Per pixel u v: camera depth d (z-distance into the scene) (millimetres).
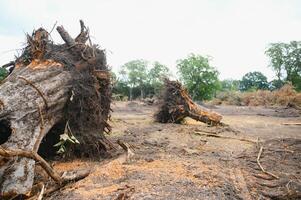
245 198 4121
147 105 21797
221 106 27109
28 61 5926
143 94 47062
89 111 5953
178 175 4684
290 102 24969
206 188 4203
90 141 5898
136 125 11109
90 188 4117
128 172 4746
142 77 46875
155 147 7070
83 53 6191
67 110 5688
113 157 5895
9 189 3596
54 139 5820
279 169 5625
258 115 18016
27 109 4730
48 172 4066
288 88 27641
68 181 4289
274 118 16156
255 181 4875
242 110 21969
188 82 44125
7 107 4605
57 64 5770
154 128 10273
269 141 8391
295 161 6270
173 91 11930
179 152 6539
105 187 4156
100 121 6207
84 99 5836
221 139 8672
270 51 53094
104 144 6105
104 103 6602
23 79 4926
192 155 6305
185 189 4121
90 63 6105
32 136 4508
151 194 3891
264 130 11023
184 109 11719
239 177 4984
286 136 9641
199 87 44625
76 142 5520
